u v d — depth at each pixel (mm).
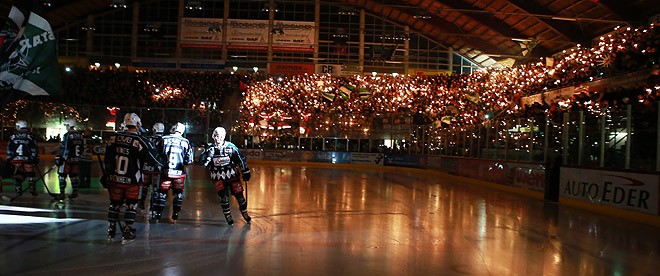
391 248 8648
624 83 24266
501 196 19547
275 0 36125
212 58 45656
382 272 7039
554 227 12000
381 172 33500
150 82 39844
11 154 12281
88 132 16078
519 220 12898
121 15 45906
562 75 29531
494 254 8516
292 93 39250
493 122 24109
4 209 10961
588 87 26484
